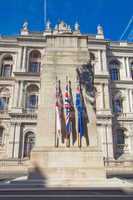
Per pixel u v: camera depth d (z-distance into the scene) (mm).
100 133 49062
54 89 22453
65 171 19031
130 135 52062
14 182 16984
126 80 57750
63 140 20438
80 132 20516
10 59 58656
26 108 51250
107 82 54281
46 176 18781
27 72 53812
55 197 12547
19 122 49031
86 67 23484
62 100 21875
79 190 14672
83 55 24047
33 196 12812
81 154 19781
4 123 50781
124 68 59812
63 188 15344
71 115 21234
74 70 23312
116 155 49188
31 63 57094
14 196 12828
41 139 20484
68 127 20547
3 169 43344
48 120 21234
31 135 48812
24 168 43750
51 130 20844
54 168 19094
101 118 50156
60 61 23594
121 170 43062
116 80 57469
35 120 49406
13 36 59875
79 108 21203
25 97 52219
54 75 22984
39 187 15656
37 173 18906
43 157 19516
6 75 56938
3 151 48156
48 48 24219
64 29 33812
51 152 19734
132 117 53562
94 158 19703
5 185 15961
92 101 22156
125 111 55312
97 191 14297
